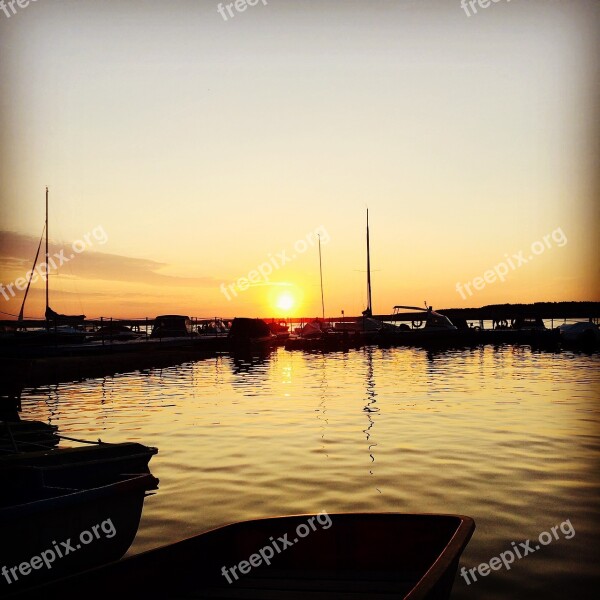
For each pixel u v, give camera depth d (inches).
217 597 212.8
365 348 2078.0
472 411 654.5
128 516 271.0
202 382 1040.2
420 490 357.1
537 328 2130.9
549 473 392.2
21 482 260.8
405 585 218.5
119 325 1916.8
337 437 518.9
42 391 914.7
